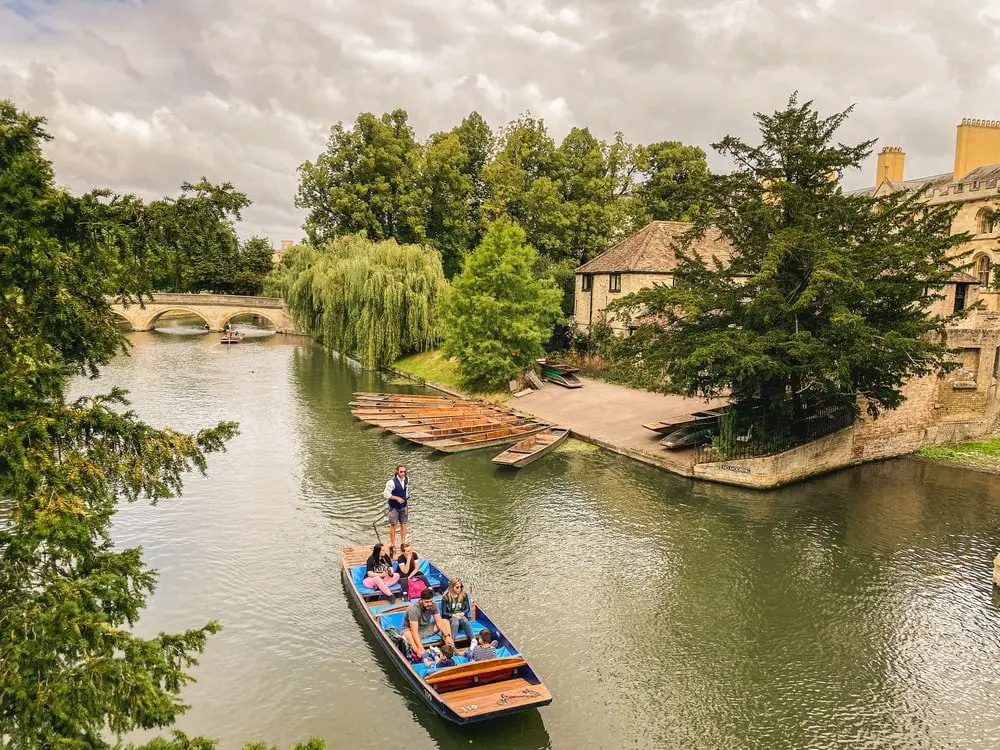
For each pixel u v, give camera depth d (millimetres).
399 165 55906
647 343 24203
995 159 44000
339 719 10961
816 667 12609
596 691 11812
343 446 26047
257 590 14797
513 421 29203
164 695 6434
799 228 20062
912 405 25531
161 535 17469
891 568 16422
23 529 6457
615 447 25891
